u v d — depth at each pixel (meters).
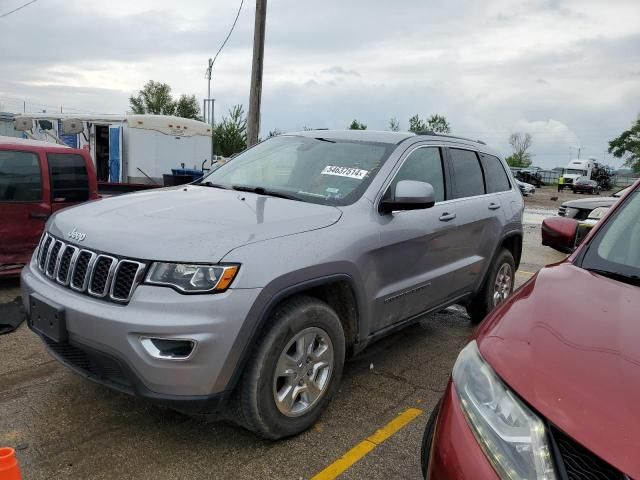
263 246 2.87
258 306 2.75
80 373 2.98
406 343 4.99
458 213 4.49
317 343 3.23
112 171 14.96
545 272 2.47
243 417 2.93
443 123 57.25
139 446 3.05
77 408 3.44
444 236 4.29
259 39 12.47
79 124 13.51
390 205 3.61
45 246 3.38
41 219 5.96
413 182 3.57
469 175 4.93
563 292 2.17
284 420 3.05
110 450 3.00
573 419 1.50
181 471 2.84
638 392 1.53
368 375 4.20
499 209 5.20
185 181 10.34
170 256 2.70
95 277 2.87
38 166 5.95
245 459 2.97
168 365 2.62
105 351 2.73
